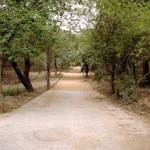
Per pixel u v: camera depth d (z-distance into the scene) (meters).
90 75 56.16
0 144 8.95
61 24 22.84
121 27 20.78
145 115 14.69
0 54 16.34
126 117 13.58
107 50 21.81
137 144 8.98
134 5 19.50
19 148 8.53
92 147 8.66
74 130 10.80
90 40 23.16
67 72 72.75
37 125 11.65
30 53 18.41
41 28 15.68
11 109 16.22
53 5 17.86
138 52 19.56
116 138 9.69
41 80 43.59
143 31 18.05
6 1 15.45
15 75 44.91
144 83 30.17
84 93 26.16
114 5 19.78
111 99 21.41
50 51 30.86
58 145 8.85
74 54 50.03
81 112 15.02
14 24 15.08
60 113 14.66
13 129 10.91
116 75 24.38
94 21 22.66
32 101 19.97
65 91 28.31
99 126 11.52
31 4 16.97
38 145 8.84
